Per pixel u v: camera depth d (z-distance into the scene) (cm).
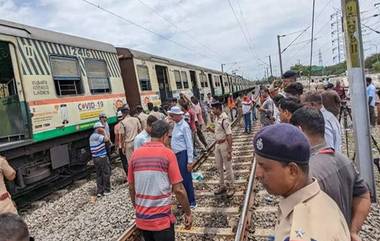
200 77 2531
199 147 1305
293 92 571
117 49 1403
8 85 899
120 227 621
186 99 1208
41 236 624
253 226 571
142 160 384
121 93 1298
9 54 855
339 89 1828
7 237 156
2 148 756
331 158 232
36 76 877
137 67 1440
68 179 1062
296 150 159
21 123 838
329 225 146
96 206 757
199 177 899
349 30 571
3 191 427
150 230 384
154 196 381
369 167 569
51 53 945
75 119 1000
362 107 572
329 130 355
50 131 895
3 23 810
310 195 159
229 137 732
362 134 570
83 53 1095
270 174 163
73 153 1052
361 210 238
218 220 612
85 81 1080
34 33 900
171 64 1906
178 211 669
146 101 1472
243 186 795
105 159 848
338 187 223
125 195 811
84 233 614
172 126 792
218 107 741
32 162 877
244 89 5259
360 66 570
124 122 938
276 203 663
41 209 778
